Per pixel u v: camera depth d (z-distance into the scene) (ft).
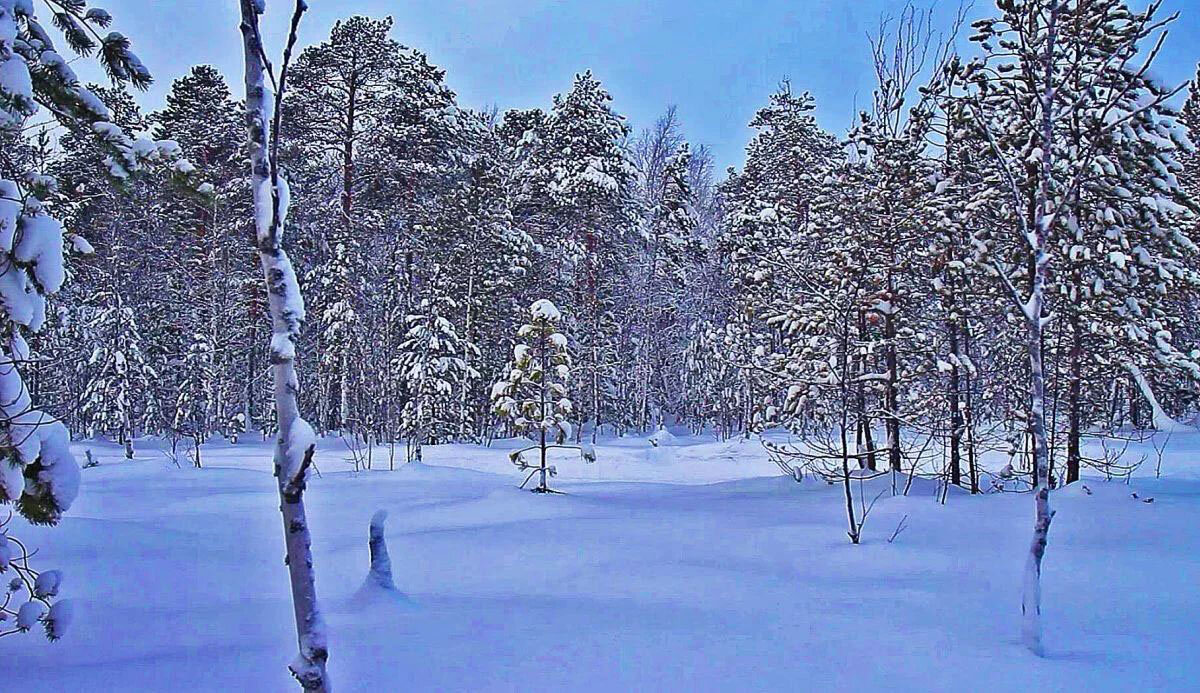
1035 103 41.06
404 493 54.70
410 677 15.25
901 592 23.48
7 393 16.65
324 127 99.96
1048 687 14.89
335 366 105.29
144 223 89.45
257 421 120.98
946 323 51.42
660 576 26.37
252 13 12.29
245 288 104.32
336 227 102.63
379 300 103.35
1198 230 49.11
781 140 101.71
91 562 28.37
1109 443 78.07
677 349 134.31
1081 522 35.96
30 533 32.81
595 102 111.55
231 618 21.16
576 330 110.01
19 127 18.16
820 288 51.98
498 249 108.58
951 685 14.98
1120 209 43.73
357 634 18.67
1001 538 32.55
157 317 100.68
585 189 106.22
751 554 30.17
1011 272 44.65
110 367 86.94
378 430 100.42
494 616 20.72
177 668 16.14
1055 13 21.34
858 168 54.60
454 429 111.24
